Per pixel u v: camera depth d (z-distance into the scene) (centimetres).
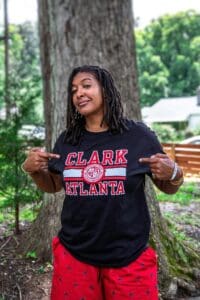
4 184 470
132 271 214
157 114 3912
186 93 4759
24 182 472
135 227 214
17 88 495
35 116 491
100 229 213
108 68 411
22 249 425
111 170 213
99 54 408
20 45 4075
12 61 3681
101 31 408
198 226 616
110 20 410
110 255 214
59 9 409
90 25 406
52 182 240
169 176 210
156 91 4669
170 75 4847
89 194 214
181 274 390
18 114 484
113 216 212
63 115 412
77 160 220
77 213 217
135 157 214
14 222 539
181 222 641
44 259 406
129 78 420
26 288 364
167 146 1213
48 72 437
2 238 472
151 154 216
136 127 221
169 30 4934
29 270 389
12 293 357
